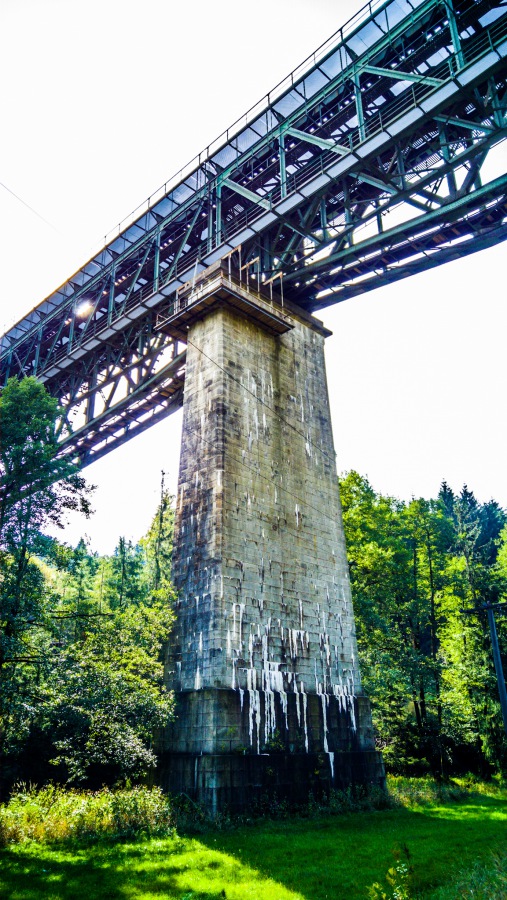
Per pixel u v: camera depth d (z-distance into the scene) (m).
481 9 25.56
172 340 34.75
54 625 21.23
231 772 21.02
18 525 20.81
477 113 26.89
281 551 26.69
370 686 36.12
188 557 25.17
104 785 21.91
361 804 23.97
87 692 19.58
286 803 22.11
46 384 44.44
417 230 28.98
